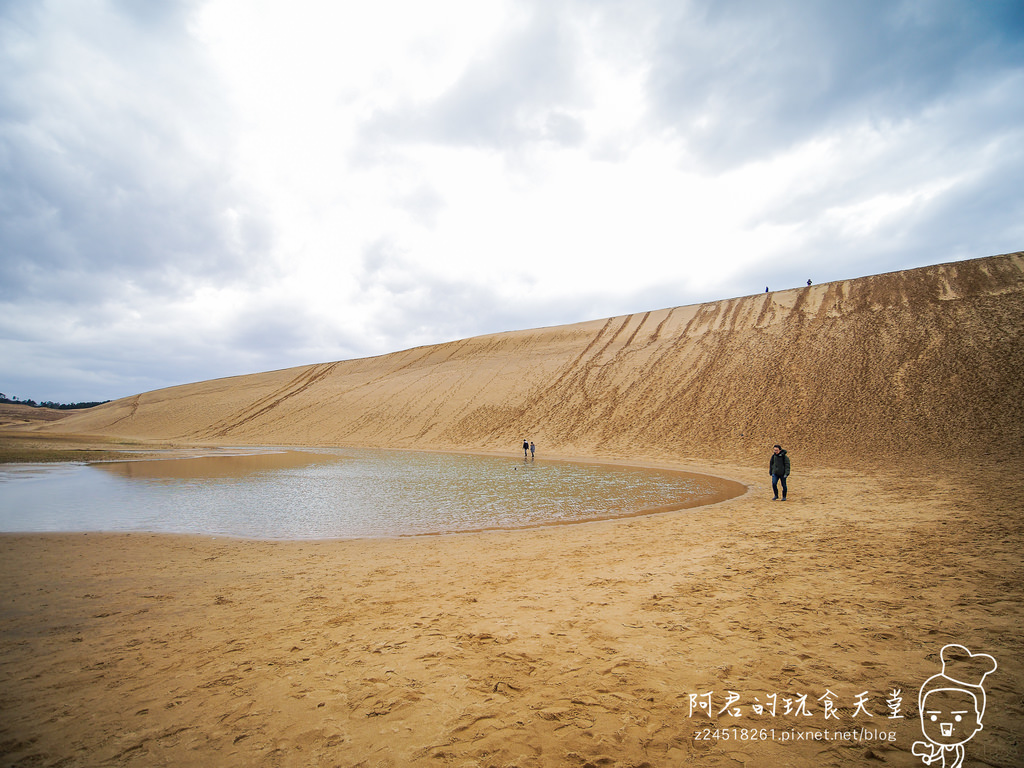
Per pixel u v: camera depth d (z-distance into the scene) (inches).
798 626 174.6
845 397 1082.7
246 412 2224.4
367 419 1830.7
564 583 241.3
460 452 1298.0
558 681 141.9
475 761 107.0
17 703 138.6
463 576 261.7
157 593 241.6
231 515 468.8
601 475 796.0
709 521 401.1
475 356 2253.9
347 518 453.1
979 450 780.6
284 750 113.5
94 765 108.6
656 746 110.3
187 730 123.0
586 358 1824.6
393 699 135.1
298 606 219.6
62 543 352.2
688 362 1514.5
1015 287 1228.5
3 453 1072.2
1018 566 232.1
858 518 383.2
